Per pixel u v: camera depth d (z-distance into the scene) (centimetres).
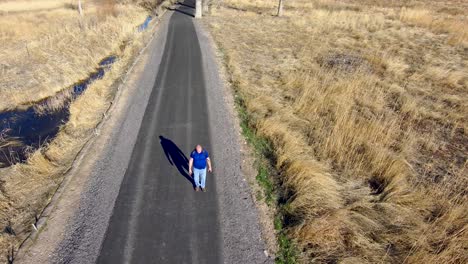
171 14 4016
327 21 3450
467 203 916
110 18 3506
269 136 1266
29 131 1446
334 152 1155
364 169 1084
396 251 790
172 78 1886
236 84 1784
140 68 2055
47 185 1006
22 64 2219
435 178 1073
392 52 2444
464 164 1102
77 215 887
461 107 1567
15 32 2958
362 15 3709
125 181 1023
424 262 743
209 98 1625
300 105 1491
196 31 3028
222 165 1109
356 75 1869
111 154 1163
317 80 1778
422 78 1925
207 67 2070
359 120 1365
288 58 2252
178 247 796
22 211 907
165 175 1055
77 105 1524
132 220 871
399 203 934
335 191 968
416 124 1430
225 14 4003
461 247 793
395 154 1169
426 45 2631
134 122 1388
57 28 3072
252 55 2327
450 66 2134
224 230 848
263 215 902
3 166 1159
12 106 1700
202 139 1262
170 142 1241
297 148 1157
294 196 941
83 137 1284
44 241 807
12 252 780
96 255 772
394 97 1686
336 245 803
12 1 4716
